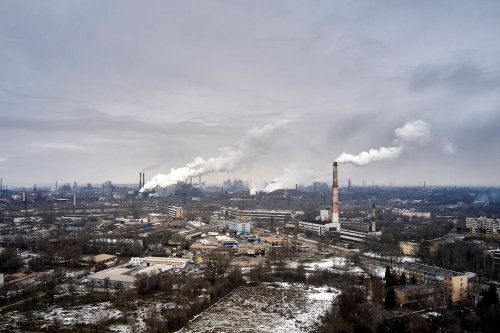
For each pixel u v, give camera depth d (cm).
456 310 19225
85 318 18150
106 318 18050
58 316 18362
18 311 18975
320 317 18900
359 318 17875
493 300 18762
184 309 18738
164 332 16650
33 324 17312
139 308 19662
